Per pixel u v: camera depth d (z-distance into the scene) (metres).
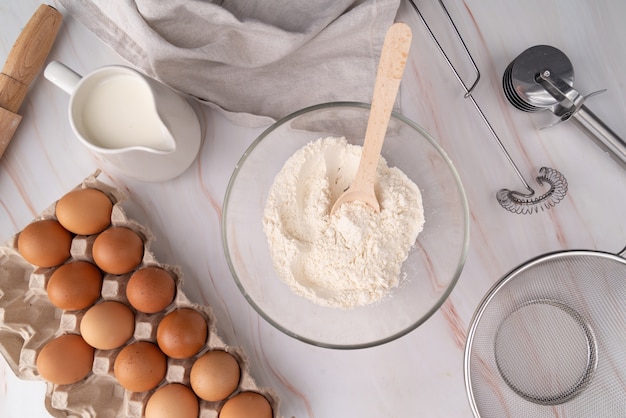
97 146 0.53
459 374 0.58
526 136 0.60
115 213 0.57
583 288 0.56
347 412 0.58
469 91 0.58
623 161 0.56
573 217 0.59
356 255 0.54
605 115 0.60
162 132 0.54
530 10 0.61
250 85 0.61
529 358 0.57
